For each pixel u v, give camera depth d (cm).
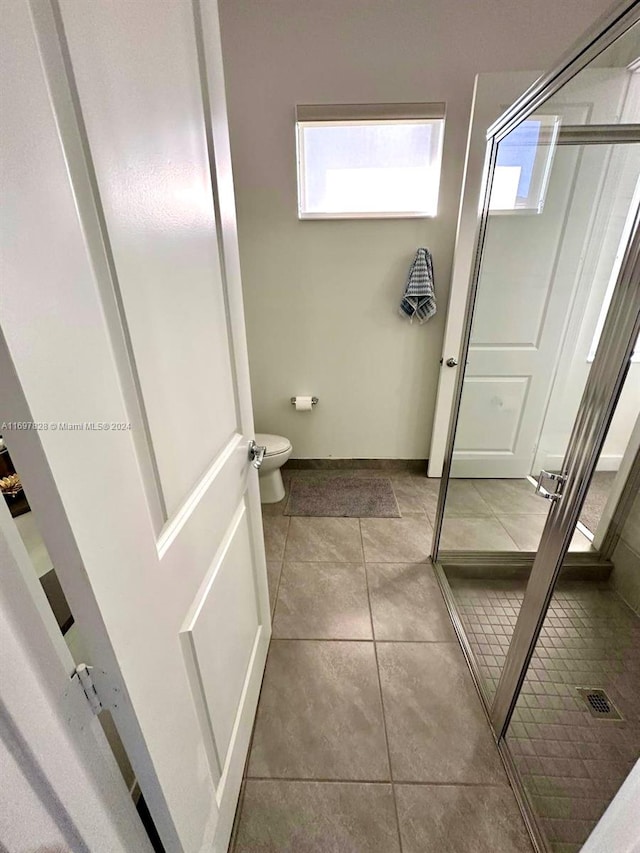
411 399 258
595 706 117
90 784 48
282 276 229
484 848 94
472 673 135
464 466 175
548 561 94
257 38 183
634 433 123
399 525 217
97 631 44
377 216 212
